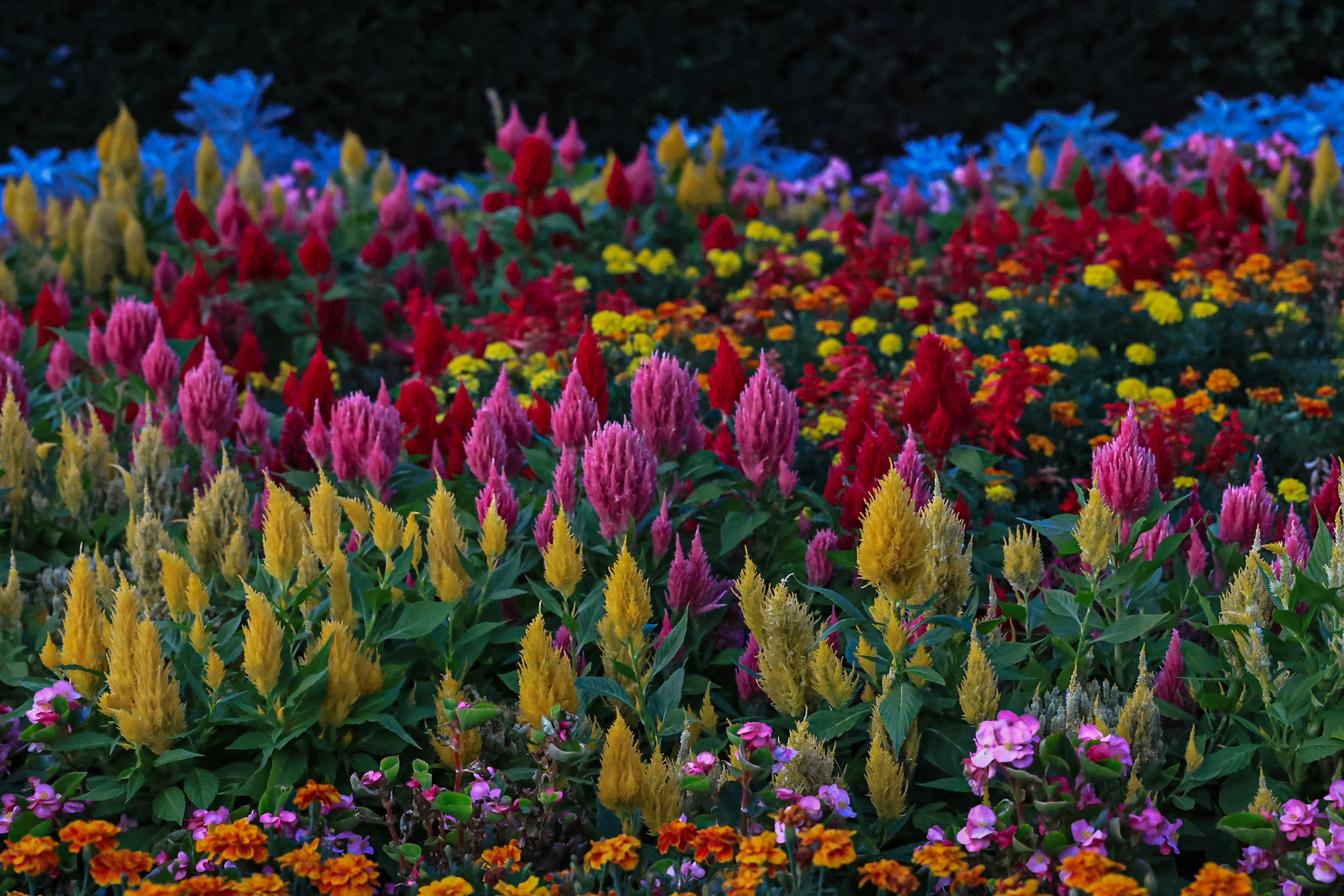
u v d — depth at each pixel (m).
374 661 4.16
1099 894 3.11
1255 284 8.90
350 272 10.48
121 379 6.18
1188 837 3.88
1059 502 6.63
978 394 6.54
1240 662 3.98
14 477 5.16
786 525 4.88
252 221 10.26
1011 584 4.74
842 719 3.87
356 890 3.32
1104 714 3.78
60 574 4.92
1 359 5.70
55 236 10.21
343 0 15.03
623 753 3.63
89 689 3.96
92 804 3.95
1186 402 6.60
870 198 13.15
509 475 5.25
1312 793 3.80
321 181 13.48
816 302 8.32
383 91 15.20
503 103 15.29
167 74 14.98
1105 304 8.38
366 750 4.08
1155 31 14.91
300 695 3.85
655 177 11.52
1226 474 6.42
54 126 14.76
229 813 3.74
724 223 9.59
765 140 15.23
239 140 13.73
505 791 3.94
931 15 14.98
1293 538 4.23
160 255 9.83
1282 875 3.56
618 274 9.48
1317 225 10.51
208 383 5.39
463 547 4.46
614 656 4.19
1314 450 6.78
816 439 6.55
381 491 4.94
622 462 4.42
